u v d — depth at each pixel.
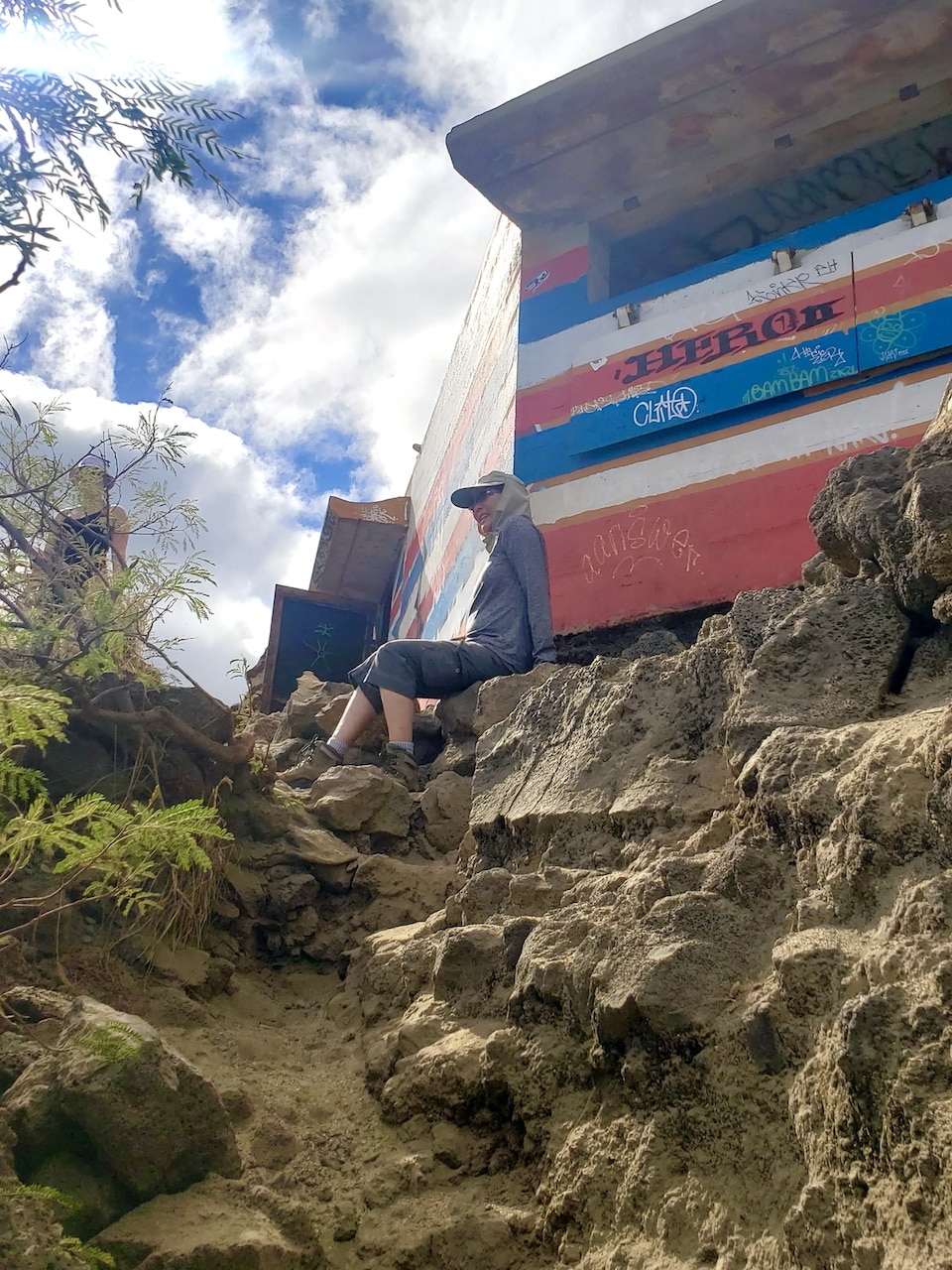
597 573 7.62
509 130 8.39
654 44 7.79
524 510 6.93
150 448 4.86
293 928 4.54
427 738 6.43
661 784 3.49
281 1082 3.40
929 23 7.31
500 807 4.14
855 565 3.59
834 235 7.20
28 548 4.41
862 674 3.17
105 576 4.86
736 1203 2.32
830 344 6.97
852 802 2.63
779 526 6.97
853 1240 2.07
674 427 7.52
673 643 5.79
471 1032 3.19
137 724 4.43
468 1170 2.91
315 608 12.63
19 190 2.49
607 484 7.76
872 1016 2.17
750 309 7.40
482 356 10.48
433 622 11.19
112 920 3.93
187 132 2.71
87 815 3.00
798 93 7.85
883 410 6.78
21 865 3.15
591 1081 2.81
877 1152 2.10
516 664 6.34
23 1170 2.63
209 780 4.66
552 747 4.10
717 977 2.63
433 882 4.63
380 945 4.05
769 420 7.22
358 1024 3.81
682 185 8.54
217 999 4.06
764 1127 2.38
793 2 7.37
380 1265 2.64
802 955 2.45
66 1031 2.84
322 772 6.01
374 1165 2.98
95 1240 2.54
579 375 8.11
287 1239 2.68
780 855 2.82
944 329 6.58
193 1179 2.77
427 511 12.44
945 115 7.82
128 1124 2.66
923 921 2.28
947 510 3.06
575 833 3.66
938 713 2.74
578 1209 2.58
